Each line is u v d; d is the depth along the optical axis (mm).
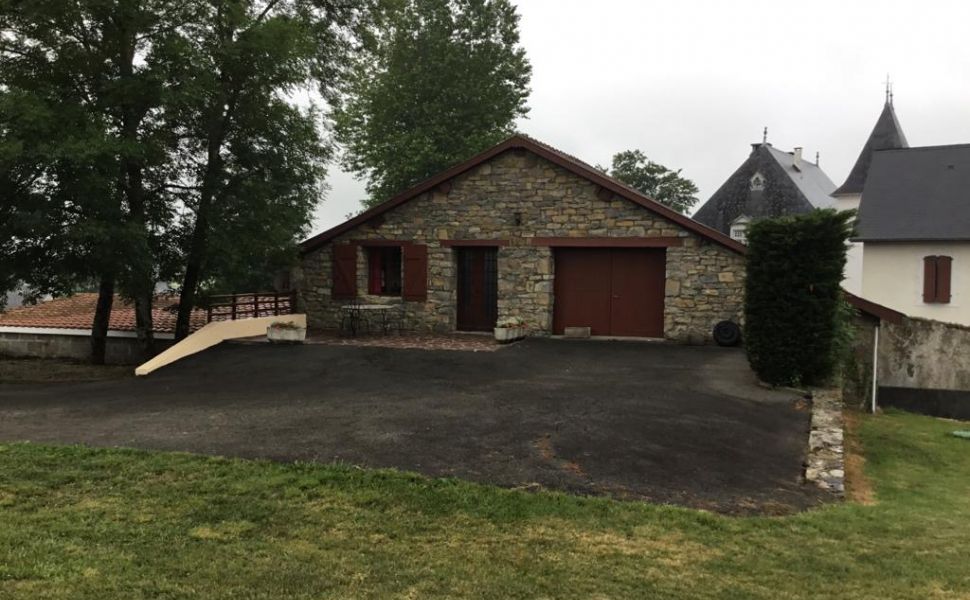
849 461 7453
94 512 4582
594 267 13953
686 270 12945
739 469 5949
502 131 28625
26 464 5566
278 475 5289
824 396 8500
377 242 15133
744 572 3971
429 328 14812
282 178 12922
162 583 3584
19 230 10188
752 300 9227
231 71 11969
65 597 3402
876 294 22094
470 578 3750
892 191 23234
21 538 4117
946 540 4699
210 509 4656
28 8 10531
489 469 5531
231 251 12344
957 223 21141
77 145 9711
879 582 3920
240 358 11594
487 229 14297
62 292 11492
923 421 10883
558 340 13359
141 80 11008
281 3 14453
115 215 10875
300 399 8406
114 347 15680
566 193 13711
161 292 14367
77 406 8406
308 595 3502
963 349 12453
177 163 12477
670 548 4254
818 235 8812
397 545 4168
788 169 35594
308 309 15727
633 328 13758
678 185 42656
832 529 4738
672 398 8242
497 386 8992
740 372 10055
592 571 3889
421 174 27375
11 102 9594
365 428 6727
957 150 23891
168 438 6441
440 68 27797
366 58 16219
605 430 6719
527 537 4328
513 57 30188
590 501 4922
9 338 16562
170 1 11758
